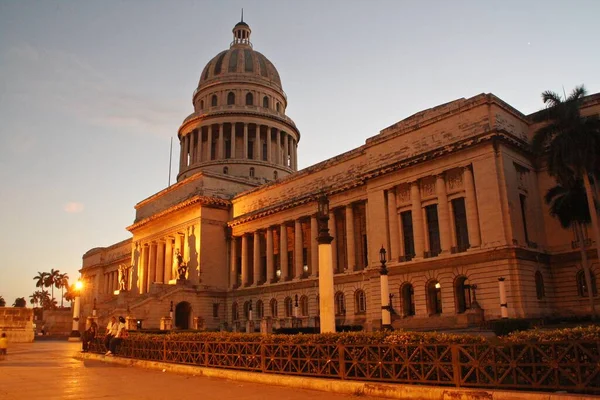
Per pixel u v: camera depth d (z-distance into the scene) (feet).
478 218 148.56
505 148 148.77
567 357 42.22
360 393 51.78
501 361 45.55
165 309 238.48
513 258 137.80
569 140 126.82
